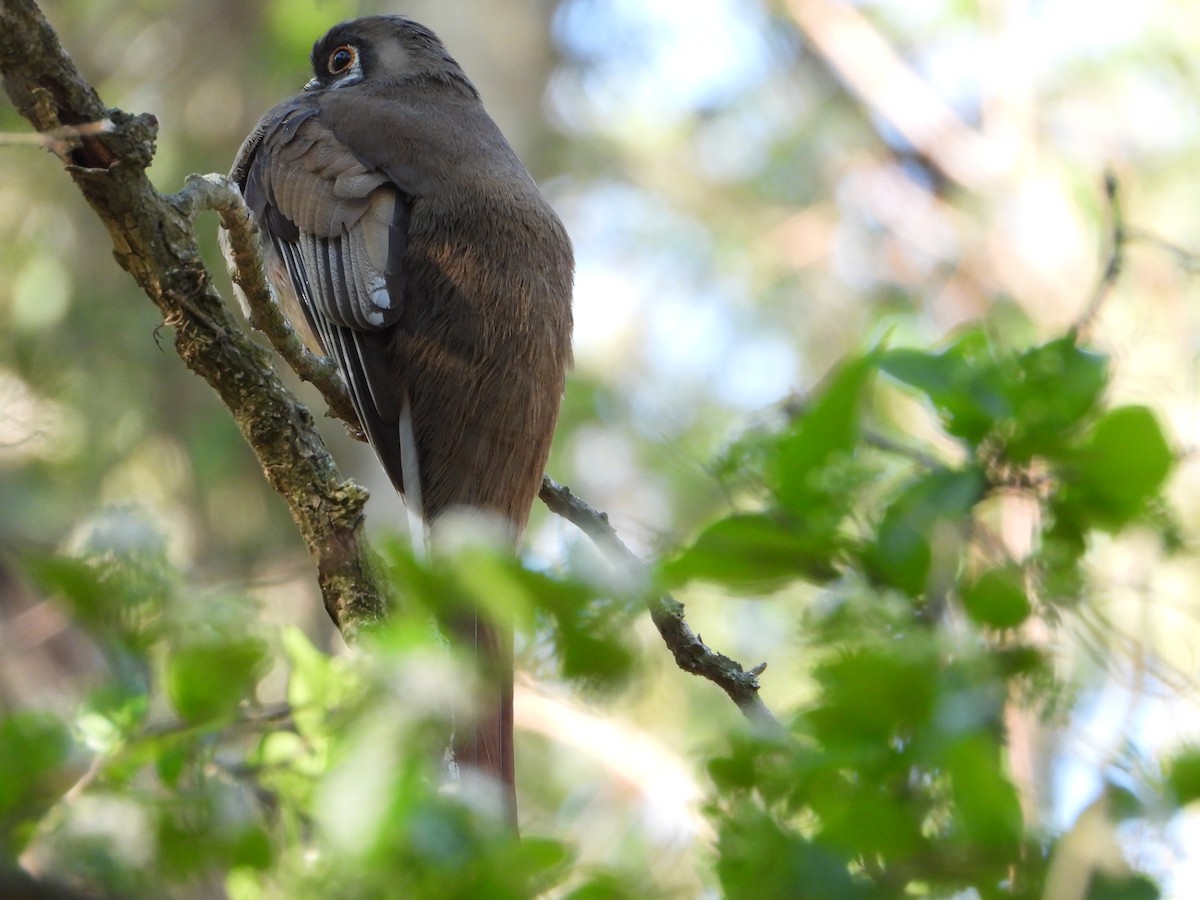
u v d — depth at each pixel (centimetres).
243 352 656
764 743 371
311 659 466
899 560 391
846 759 363
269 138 914
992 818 357
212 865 432
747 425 478
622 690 355
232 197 654
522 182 891
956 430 415
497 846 359
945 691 361
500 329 830
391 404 820
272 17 1638
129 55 1659
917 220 1755
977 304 1633
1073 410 410
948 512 399
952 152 1714
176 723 428
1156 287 1400
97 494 1474
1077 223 1595
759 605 1359
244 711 440
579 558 353
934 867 360
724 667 647
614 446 1681
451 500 809
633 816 1205
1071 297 1532
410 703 361
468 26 1625
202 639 430
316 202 864
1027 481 414
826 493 399
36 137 570
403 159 875
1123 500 411
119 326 1550
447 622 371
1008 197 1639
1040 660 392
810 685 426
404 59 975
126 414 1528
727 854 366
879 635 383
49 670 985
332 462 668
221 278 1521
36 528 1378
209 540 1524
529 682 438
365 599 654
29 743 424
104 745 437
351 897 363
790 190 1869
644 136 1884
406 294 835
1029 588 407
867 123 1850
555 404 845
